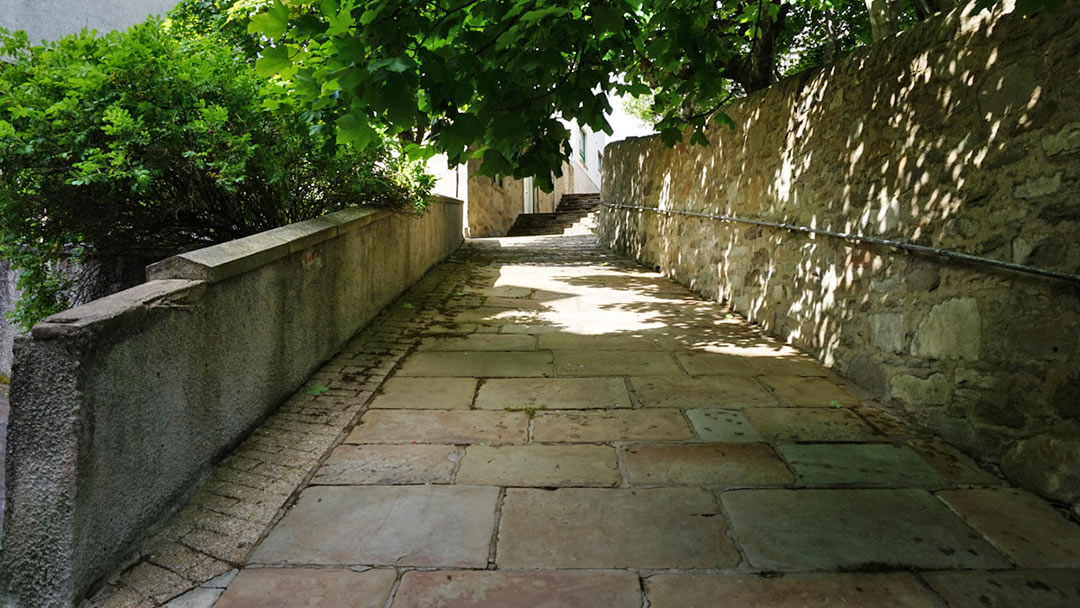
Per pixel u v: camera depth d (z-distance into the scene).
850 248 3.75
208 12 6.77
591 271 7.98
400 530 2.15
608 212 10.71
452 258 8.95
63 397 1.75
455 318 5.33
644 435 2.94
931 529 2.13
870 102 3.57
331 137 2.53
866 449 2.78
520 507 2.30
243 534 2.12
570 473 2.56
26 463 1.78
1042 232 2.36
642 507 2.29
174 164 3.55
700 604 1.77
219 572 1.93
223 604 1.78
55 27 8.09
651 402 3.38
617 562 1.97
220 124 3.37
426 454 2.74
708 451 2.76
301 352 3.60
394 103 1.83
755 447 2.80
